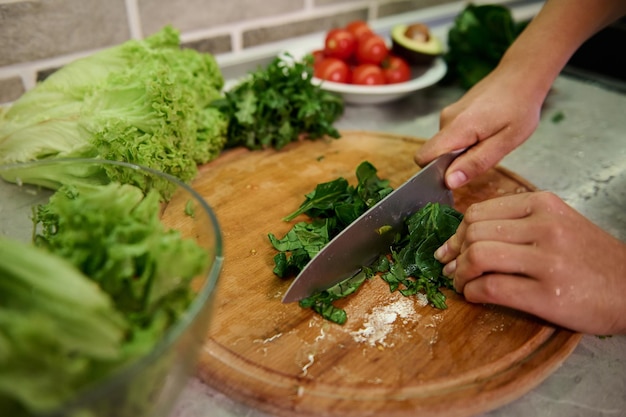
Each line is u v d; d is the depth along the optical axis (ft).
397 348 1.21
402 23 2.88
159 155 1.50
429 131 2.18
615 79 2.55
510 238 1.21
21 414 0.72
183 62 1.81
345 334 1.24
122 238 0.93
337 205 1.49
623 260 1.20
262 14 2.35
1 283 0.76
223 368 1.14
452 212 1.47
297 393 1.10
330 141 1.99
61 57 1.90
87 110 1.52
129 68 1.67
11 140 1.52
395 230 1.48
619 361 1.26
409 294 1.34
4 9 1.71
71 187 1.29
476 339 1.23
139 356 0.79
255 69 2.41
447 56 2.57
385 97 2.24
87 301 0.76
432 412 1.07
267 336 1.22
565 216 1.20
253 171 1.80
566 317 1.17
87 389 0.76
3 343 0.68
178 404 1.14
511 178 1.79
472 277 1.25
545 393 1.19
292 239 1.48
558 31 1.70
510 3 3.23
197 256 0.95
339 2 2.60
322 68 2.31
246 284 1.37
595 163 1.98
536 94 1.65
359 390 1.10
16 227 1.34
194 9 2.14
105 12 1.92
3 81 1.81
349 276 1.38
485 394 1.10
